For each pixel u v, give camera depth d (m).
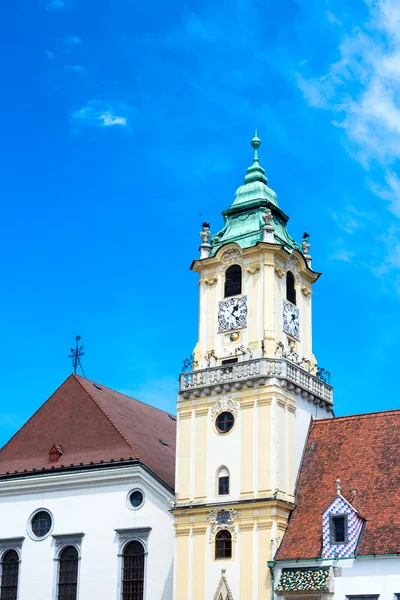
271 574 61.28
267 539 62.22
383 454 64.50
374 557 58.12
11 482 75.38
